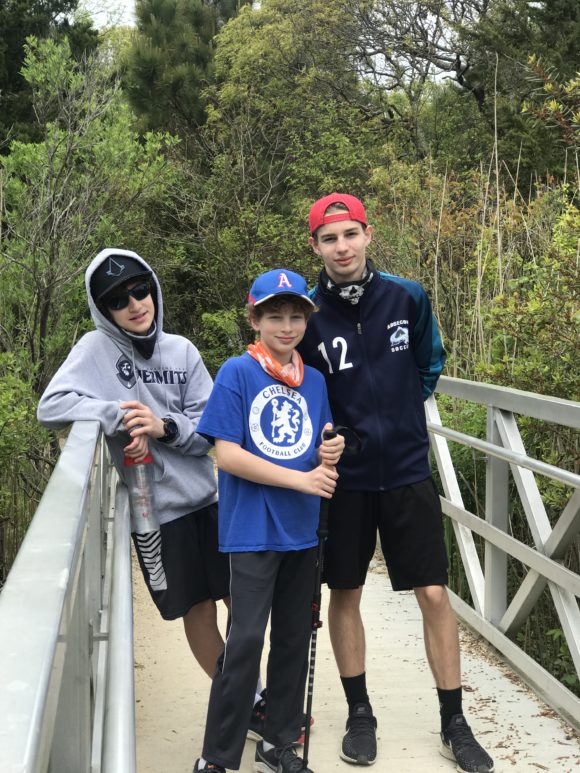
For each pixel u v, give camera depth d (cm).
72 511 117
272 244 1374
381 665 413
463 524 454
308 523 286
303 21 1791
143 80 1669
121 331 296
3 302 739
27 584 86
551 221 563
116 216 872
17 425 577
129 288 291
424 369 322
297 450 287
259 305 280
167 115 1683
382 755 323
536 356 446
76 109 836
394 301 311
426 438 318
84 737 131
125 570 217
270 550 280
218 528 289
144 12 1883
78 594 120
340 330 311
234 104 1703
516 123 1090
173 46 1838
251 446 283
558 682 359
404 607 497
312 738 338
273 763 293
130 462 291
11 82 1523
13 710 63
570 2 1358
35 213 759
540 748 325
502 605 428
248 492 281
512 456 379
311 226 311
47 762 71
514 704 364
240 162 1470
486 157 1381
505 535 398
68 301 795
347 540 313
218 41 1850
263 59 1797
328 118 1573
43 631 75
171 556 299
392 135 1764
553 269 436
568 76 1252
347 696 327
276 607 291
